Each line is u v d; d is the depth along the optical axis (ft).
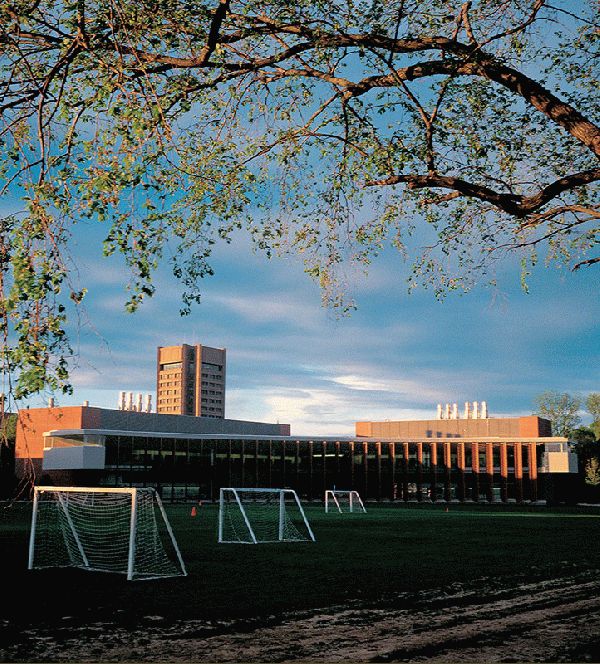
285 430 301.02
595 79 35.12
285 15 29.12
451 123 35.01
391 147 32.09
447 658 23.47
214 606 34.30
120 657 23.62
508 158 36.19
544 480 228.02
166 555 62.44
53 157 22.38
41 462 198.49
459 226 38.01
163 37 27.04
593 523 115.14
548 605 34.55
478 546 71.51
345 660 23.24
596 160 37.14
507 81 31.32
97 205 21.90
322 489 231.71
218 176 31.48
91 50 23.58
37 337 19.57
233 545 72.69
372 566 52.70
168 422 252.21
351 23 29.58
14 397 19.07
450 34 31.37
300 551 65.77
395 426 284.61
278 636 27.07
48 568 52.49
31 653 24.22
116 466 199.72
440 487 232.32
